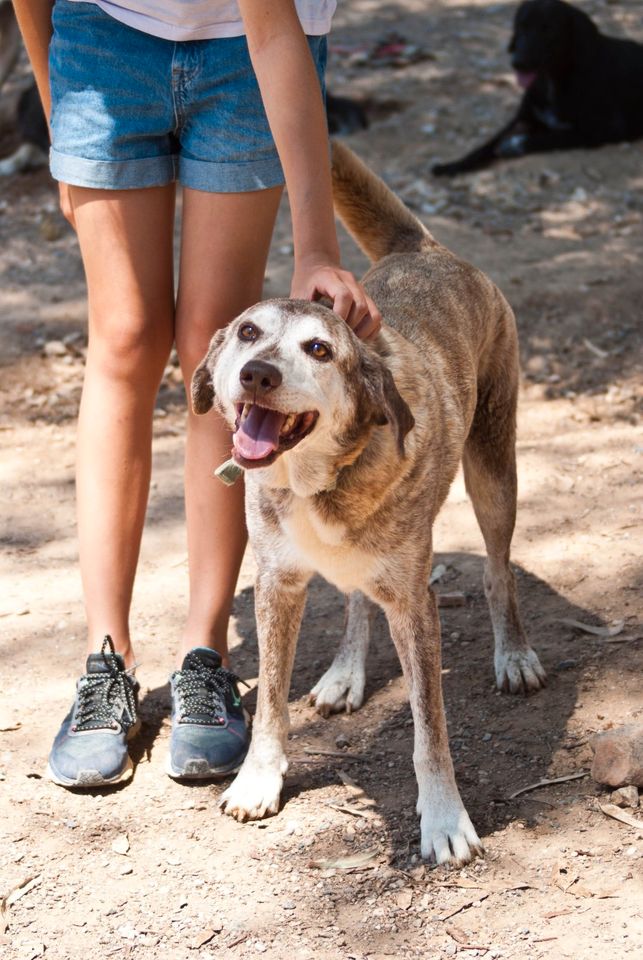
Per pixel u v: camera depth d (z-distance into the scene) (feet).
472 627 11.27
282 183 9.14
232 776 9.27
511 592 10.29
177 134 9.14
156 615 11.52
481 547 12.66
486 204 22.50
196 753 9.11
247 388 7.09
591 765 8.98
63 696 10.27
